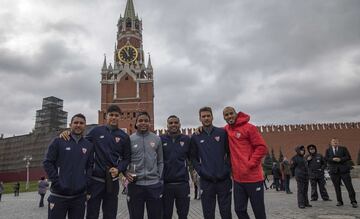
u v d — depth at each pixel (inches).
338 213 380.2
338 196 447.5
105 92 3011.8
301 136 2743.6
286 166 738.8
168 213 268.5
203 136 267.0
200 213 459.2
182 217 267.1
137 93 2982.3
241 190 253.8
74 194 219.8
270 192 798.5
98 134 259.1
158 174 258.4
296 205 482.6
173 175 268.7
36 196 1134.4
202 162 260.5
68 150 224.1
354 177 1325.0
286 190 731.4
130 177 249.1
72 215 222.5
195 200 661.9
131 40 3211.1
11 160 3260.3
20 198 1047.6
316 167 532.4
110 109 266.8
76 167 223.5
